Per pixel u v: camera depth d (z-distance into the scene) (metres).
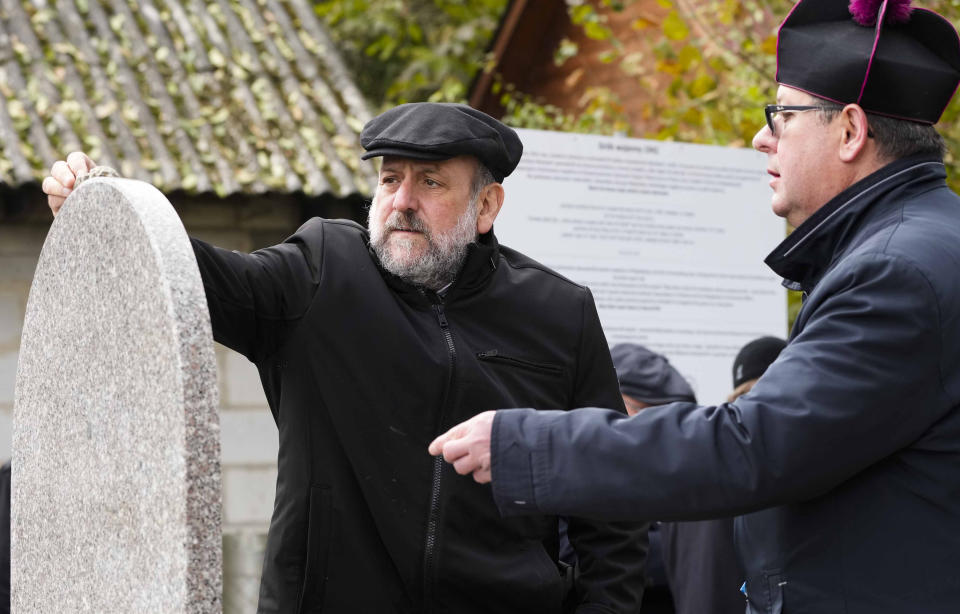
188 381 1.90
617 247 5.07
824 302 2.13
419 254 2.57
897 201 2.24
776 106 2.37
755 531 2.29
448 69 12.26
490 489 2.59
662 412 2.10
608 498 2.06
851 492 2.12
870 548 2.10
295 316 2.53
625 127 7.99
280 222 7.33
